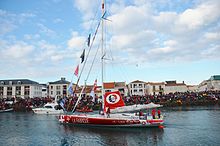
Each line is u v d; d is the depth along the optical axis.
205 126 35.38
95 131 33.31
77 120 37.88
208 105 83.88
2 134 33.25
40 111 65.06
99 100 81.44
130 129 33.88
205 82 168.88
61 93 138.38
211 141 26.02
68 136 30.73
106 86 129.25
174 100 86.00
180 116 49.09
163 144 25.42
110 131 32.94
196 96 92.44
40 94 143.25
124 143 26.31
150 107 77.19
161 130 32.78
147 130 32.94
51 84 140.50
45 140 29.00
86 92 101.50
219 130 32.16
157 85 143.88
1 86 132.75
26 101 85.19
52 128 37.28
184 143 25.55
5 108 77.25
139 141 26.94
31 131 35.25
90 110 63.16
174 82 156.62
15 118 53.69
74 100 71.94
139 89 135.50
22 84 132.25
